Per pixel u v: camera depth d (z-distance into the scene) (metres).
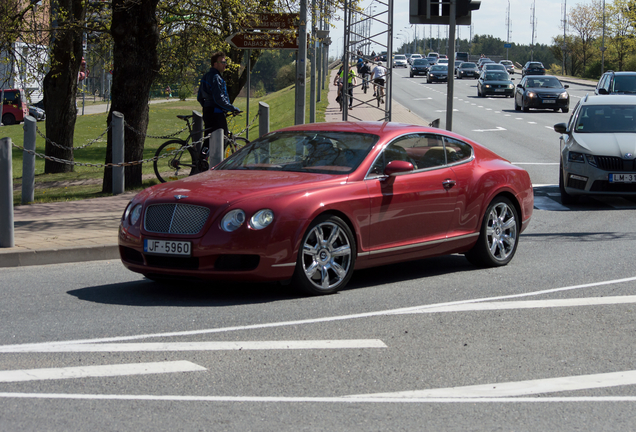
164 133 42.19
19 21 19.45
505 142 27.70
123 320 6.66
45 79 22.91
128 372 5.28
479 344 6.00
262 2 18.88
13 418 4.44
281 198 7.30
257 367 5.41
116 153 16.02
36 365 5.43
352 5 20.12
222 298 7.54
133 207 7.70
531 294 7.75
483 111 43.94
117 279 8.55
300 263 7.36
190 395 4.84
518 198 9.53
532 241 11.26
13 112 57.88
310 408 4.62
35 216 12.57
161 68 24.98
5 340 6.05
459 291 7.91
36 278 8.60
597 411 4.62
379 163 8.12
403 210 8.19
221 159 14.14
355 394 4.88
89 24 21.70
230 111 15.44
